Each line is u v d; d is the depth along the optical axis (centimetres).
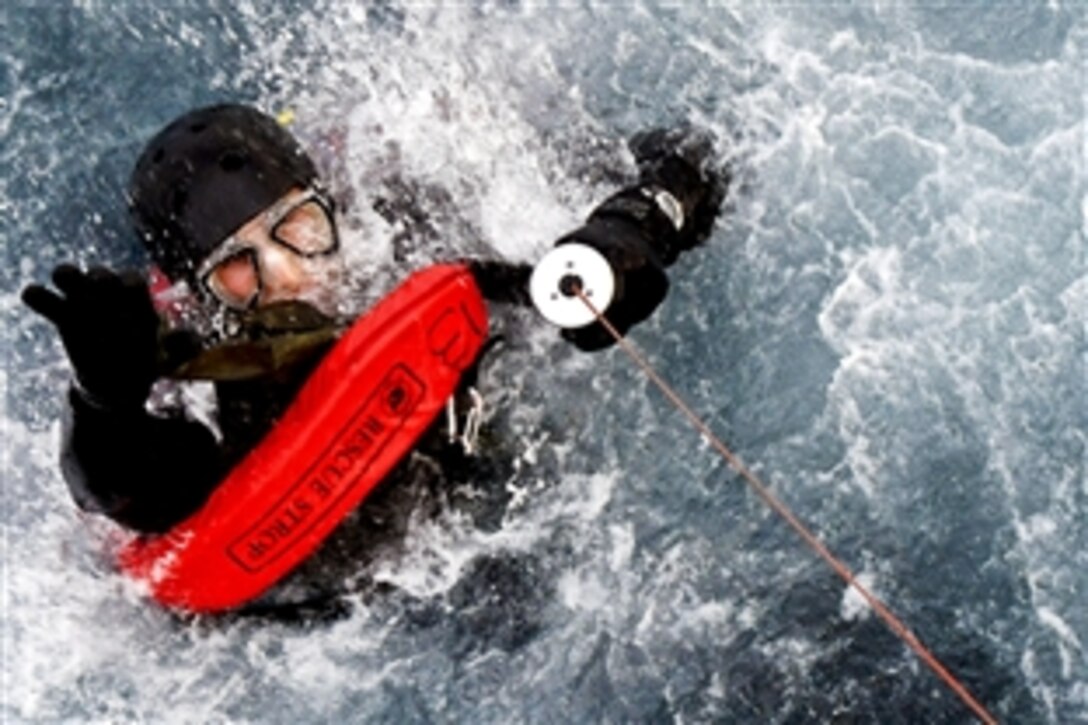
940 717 345
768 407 372
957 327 374
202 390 342
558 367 369
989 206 383
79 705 350
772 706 349
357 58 402
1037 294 375
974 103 394
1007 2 403
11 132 411
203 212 309
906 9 404
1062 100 392
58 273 239
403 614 359
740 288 379
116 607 354
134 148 410
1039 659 349
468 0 411
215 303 319
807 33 403
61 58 418
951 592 355
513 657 357
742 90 397
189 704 352
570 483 365
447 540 356
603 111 394
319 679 356
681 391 372
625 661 356
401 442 307
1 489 363
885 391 371
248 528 304
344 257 337
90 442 267
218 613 355
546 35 407
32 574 355
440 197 362
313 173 328
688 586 360
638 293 301
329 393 293
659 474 368
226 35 416
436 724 352
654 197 325
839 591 356
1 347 381
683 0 410
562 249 293
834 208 385
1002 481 363
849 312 378
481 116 385
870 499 364
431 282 298
